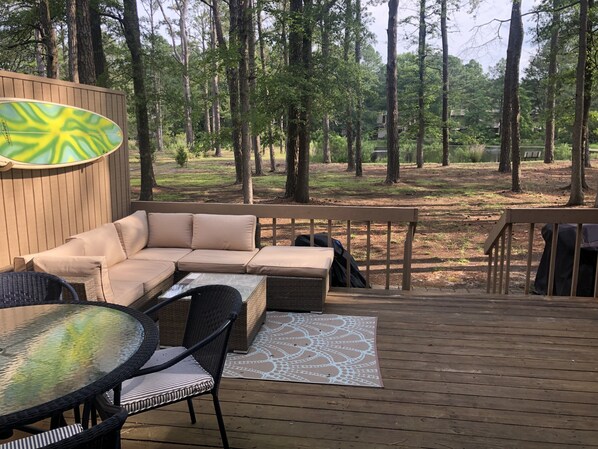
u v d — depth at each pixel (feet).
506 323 12.68
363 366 10.27
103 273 10.37
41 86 13.06
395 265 25.91
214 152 108.47
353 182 58.59
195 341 7.93
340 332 12.13
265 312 12.84
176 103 42.24
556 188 51.42
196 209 17.16
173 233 16.03
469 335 11.90
